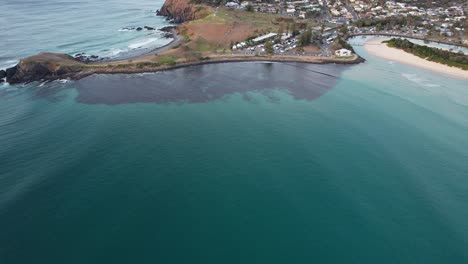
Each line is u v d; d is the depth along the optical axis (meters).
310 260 43.75
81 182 56.22
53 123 76.94
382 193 57.06
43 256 42.72
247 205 52.94
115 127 75.62
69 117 80.50
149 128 75.88
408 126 81.50
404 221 51.00
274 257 44.03
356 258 44.28
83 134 72.12
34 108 85.38
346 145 71.56
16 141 68.50
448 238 48.06
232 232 47.78
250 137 73.25
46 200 51.88
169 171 60.19
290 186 57.81
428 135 77.56
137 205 51.84
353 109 90.25
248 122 80.56
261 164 63.47
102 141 69.06
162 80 112.31
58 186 55.00
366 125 81.06
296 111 87.75
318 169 62.75
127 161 62.53
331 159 66.19
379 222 50.59
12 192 53.19
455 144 74.06
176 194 54.59
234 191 55.94
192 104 91.12
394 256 44.81
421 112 90.06
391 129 79.69
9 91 97.56
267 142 71.44
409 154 69.25
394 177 61.34
